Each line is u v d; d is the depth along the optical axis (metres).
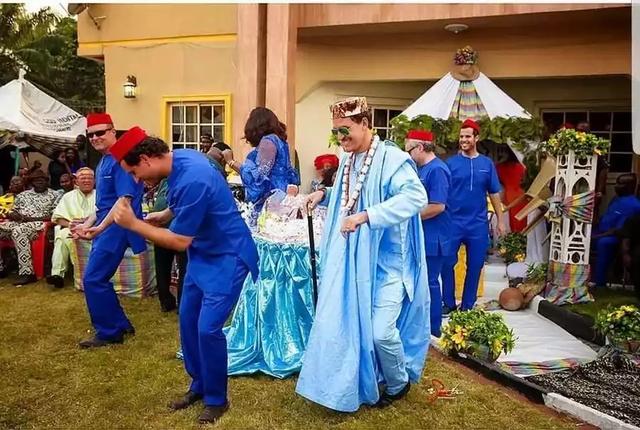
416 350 3.41
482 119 6.93
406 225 3.25
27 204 6.79
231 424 3.17
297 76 8.66
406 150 4.75
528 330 5.03
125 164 2.94
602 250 6.42
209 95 9.51
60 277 6.30
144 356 4.20
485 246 5.26
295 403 3.43
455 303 5.44
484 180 5.21
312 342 3.20
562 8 6.71
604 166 7.27
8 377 3.80
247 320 4.06
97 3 10.18
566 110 8.68
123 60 10.15
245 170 4.52
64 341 4.53
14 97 10.20
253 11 7.42
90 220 4.45
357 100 3.21
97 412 3.32
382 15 7.49
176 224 2.97
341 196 3.34
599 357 4.14
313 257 3.55
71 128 10.78
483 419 3.24
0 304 5.62
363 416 3.25
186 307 3.27
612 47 7.34
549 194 6.25
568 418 3.28
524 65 7.74
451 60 8.14
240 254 3.14
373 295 3.20
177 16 9.62
